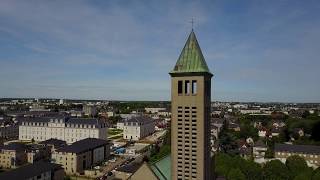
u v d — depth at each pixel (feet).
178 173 253.24
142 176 273.54
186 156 250.98
